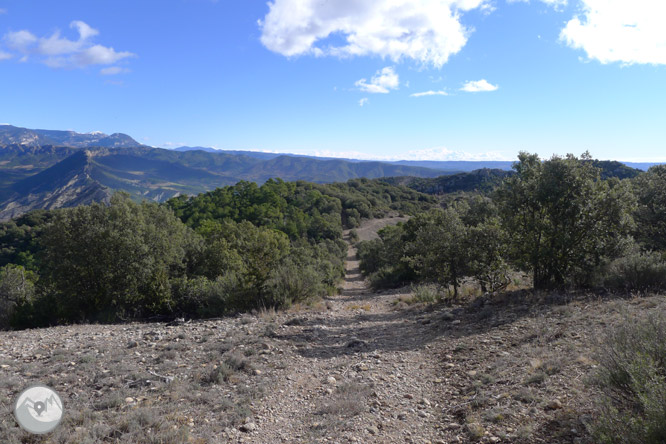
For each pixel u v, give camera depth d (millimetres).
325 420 4406
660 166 19078
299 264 24344
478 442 3670
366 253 48031
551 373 4836
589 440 3162
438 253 13039
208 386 5488
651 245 14281
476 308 10328
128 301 15125
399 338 8664
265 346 7676
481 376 5406
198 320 12234
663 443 2566
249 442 3904
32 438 3766
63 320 14219
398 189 166125
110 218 16609
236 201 99500
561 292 9727
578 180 10086
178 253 19953
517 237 11031
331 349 7852
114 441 3746
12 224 68375
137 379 5625
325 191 136500
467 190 160375
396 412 4668
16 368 6234
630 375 3238
